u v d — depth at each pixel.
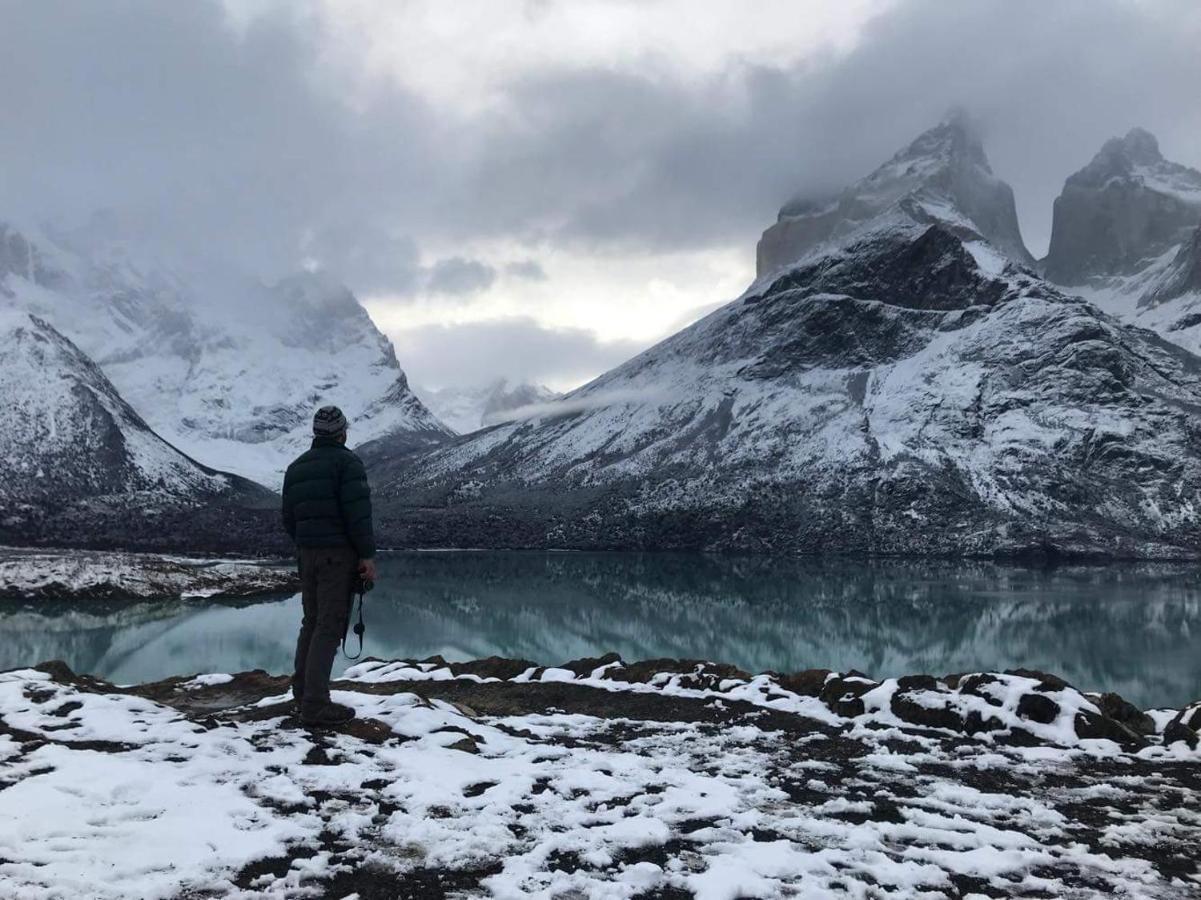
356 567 9.29
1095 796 7.93
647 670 14.97
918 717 10.95
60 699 9.62
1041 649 54.53
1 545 143.38
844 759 9.26
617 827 6.57
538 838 6.30
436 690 14.55
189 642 51.44
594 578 111.38
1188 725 10.05
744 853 6.09
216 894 5.11
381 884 5.42
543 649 53.75
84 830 5.82
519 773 7.99
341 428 9.44
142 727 8.62
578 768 8.31
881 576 115.25
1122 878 5.88
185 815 6.20
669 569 129.25
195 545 149.50
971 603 81.06
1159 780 8.48
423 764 7.99
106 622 60.66
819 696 12.63
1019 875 5.91
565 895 5.31
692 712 12.05
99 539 153.00
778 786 8.06
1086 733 10.03
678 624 67.06
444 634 60.09
